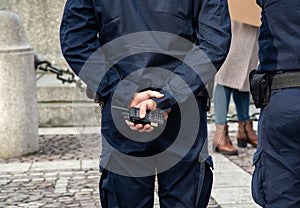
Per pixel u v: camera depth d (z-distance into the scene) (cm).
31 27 952
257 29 609
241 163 607
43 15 952
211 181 298
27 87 650
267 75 307
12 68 637
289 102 296
